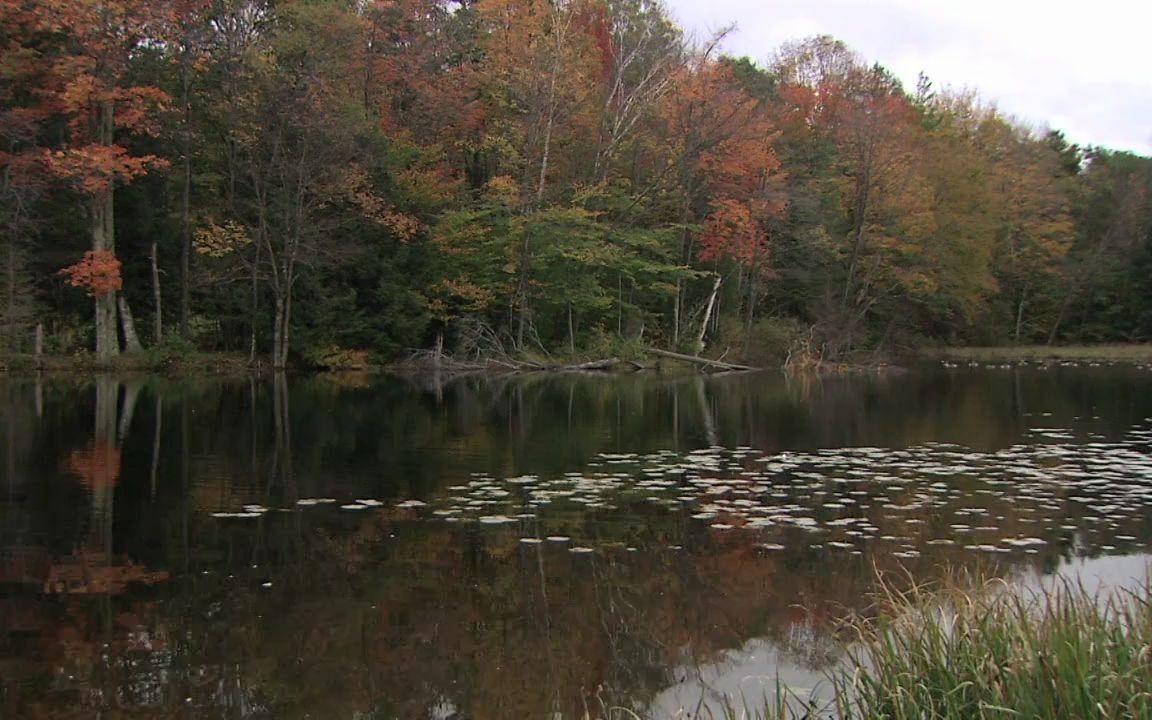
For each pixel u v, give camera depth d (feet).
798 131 127.13
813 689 15.71
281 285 91.09
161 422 51.57
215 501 31.55
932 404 69.05
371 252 96.07
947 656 13.03
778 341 109.91
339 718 15.42
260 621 19.94
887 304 123.44
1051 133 192.54
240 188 93.86
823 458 41.98
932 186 119.85
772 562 24.58
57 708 15.64
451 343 103.86
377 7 105.09
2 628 19.35
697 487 34.60
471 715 15.57
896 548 25.88
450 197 101.19
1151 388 86.02
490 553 25.32
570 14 105.19
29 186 76.95
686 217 107.04
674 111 104.88
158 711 15.58
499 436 48.80
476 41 114.11
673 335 110.83
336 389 75.87
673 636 19.21
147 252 88.22
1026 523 28.86
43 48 80.02
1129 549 25.79
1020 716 11.04
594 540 26.73
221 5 84.79
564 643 18.84
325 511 30.22
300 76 86.99
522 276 98.43
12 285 77.05
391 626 19.74
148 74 83.30
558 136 105.91
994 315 157.48
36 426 48.75
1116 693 10.57
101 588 22.04
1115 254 165.89
